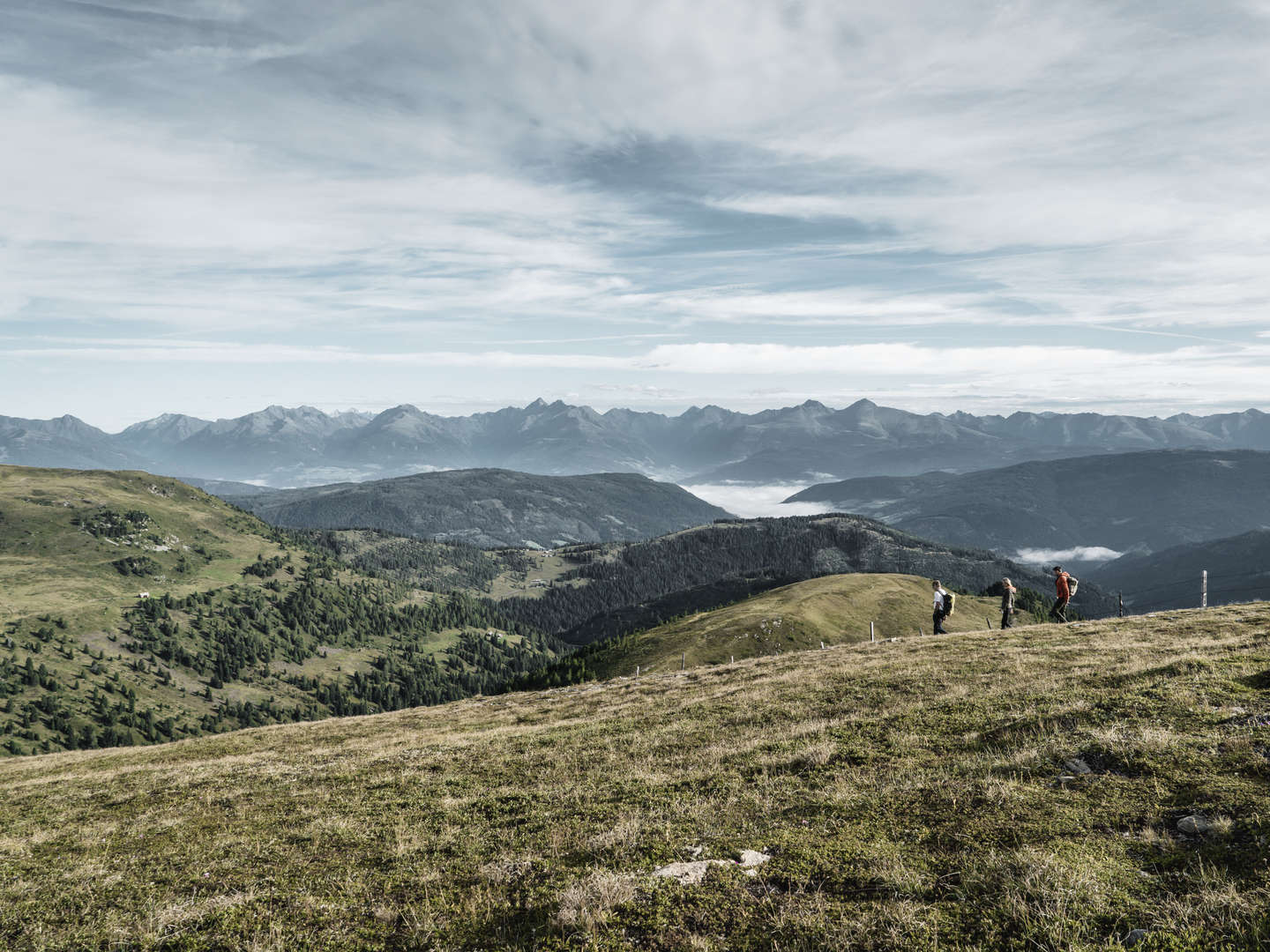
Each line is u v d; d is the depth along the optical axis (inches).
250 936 370.0
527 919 339.0
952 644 1229.7
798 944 272.7
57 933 410.9
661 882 339.6
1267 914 242.8
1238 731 429.4
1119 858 309.1
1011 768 451.8
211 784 872.3
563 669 6117.1
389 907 386.0
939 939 265.0
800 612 5610.2
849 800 432.8
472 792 652.1
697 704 986.1
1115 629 1190.3
